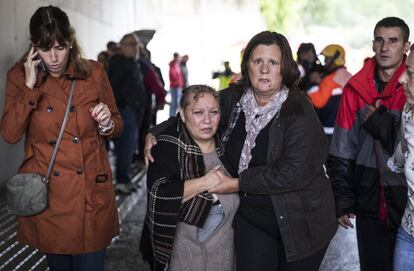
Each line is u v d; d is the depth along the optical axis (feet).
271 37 8.96
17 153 26.14
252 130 9.11
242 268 9.32
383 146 10.37
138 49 26.22
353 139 11.07
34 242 10.07
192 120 8.96
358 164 10.95
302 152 8.68
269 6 117.08
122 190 24.44
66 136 9.77
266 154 8.97
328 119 20.95
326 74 21.22
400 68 10.37
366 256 11.18
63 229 9.87
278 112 8.95
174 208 8.88
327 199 9.30
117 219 10.68
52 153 9.76
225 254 9.38
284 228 8.93
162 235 8.97
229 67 59.98
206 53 104.32
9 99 9.77
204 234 9.19
